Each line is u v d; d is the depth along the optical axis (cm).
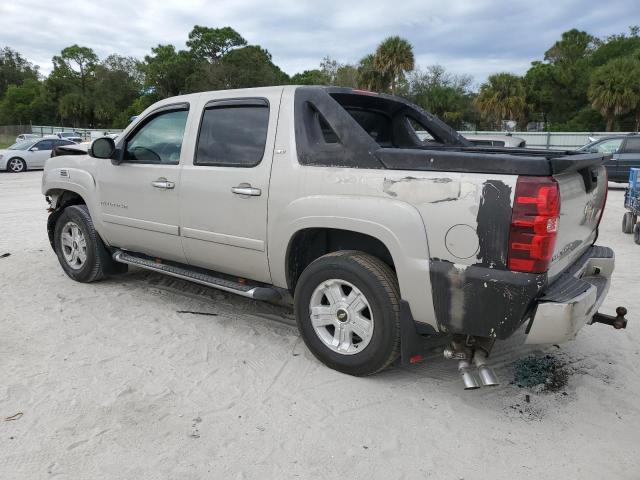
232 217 404
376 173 330
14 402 323
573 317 288
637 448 289
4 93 9931
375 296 333
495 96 4416
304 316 373
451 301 305
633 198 861
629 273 638
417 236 310
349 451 284
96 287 554
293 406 326
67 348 402
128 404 324
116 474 262
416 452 284
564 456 282
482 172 294
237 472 265
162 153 464
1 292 534
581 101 5062
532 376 368
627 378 367
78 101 7506
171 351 400
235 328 447
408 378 363
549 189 276
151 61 7156
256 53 6375
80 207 552
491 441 295
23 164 2192
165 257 479
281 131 379
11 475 259
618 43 5103
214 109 426
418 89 4934
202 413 316
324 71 5259
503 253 287
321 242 396
